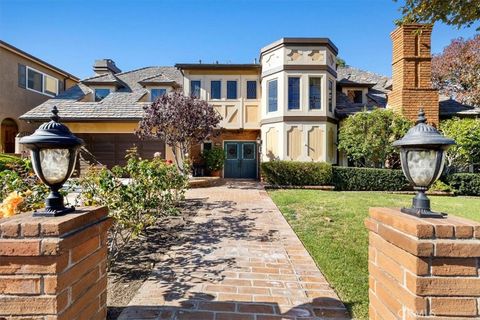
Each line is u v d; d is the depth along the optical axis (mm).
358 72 18938
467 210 7500
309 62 13188
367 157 11883
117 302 2916
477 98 20125
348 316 2701
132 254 4297
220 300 2977
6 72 15094
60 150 1973
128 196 4094
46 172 1951
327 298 3033
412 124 11430
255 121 15523
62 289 1699
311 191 10516
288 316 2691
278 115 13469
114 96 15578
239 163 16453
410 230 1701
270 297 3047
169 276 3559
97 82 15891
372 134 11445
